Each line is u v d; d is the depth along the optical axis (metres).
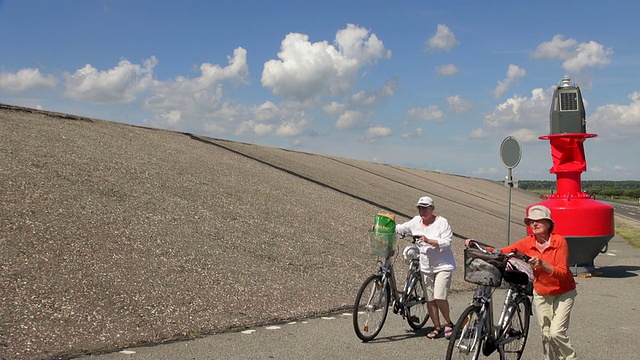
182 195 12.73
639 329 8.24
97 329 6.35
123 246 8.90
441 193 33.03
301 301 8.66
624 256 19.42
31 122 15.75
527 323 6.28
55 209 9.52
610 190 133.62
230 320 7.37
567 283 5.60
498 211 32.62
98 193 11.02
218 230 11.12
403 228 7.27
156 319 6.93
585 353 6.91
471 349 5.38
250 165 20.08
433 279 7.23
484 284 5.45
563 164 14.12
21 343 5.69
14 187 9.93
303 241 12.19
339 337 7.06
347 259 11.76
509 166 13.12
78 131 16.44
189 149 19.36
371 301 7.01
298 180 20.12
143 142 17.86
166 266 8.65
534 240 5.75
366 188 24.16
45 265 7.54
